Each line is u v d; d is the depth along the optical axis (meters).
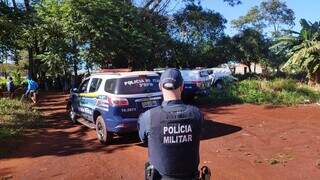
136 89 12.07
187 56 46.50
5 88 31.38
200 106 19.61
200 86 20.55
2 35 24.94
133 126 11.96
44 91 38.81
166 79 4.18
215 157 10.12
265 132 12.79
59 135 14.01
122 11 33.28
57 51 30.25
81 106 14.65
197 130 4.14
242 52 56.00
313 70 24.95
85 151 11.51
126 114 11.92
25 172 9.66
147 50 34.47
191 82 20.50
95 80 13.52
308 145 10.94
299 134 12.30
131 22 34.31
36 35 28.80
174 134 4.07
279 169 9.02
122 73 12.37
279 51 27.95
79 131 14.58
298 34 26.81
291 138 11.83
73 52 30.45
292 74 33.97
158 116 4.09
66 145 12.40
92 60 30.72
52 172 9.56
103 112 12.36
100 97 12.62
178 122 4.08
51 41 30.19
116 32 30.22
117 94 11.95
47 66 34.50
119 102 11.88
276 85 21.25
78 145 12.33
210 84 22.91
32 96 24.14
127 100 11.91
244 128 13.52
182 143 4.09
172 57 45.66
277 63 57.06
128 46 32.75
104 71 14.16
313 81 25.25
